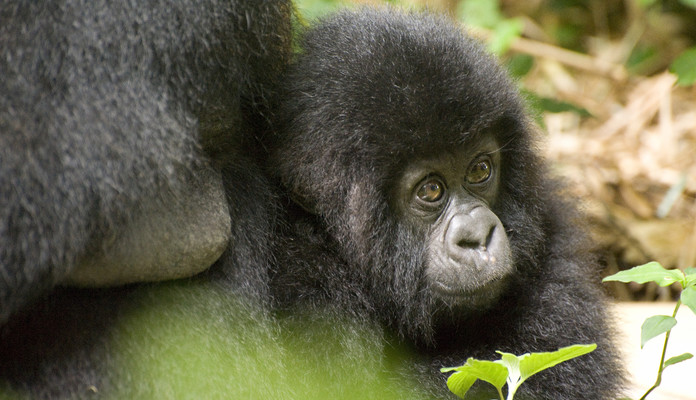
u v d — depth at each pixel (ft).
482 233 27.17
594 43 60.90
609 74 57.52
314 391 24.95
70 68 20.36
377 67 27.09
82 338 21.16
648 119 53.01
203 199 22.79
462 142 27.07
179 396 21.22
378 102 26.63
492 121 27.63
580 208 35.17
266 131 27.09
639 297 44.24
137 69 21.15
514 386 20.79
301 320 25.66
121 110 20.67
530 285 29.66
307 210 27.84
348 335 25.94
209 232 22.63
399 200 27.45
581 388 28.22
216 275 23.70
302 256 26.91
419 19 29.94
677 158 49.55
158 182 21.07
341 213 27.30
